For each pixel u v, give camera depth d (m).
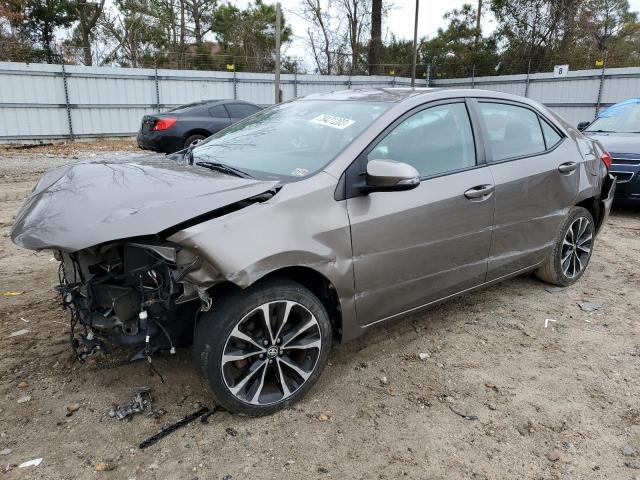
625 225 7.16
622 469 2.54
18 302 4.15
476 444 2.69
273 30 32.22
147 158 3.65
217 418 2.82
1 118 17.39
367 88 4.04
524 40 29.64
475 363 3.45
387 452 2.61
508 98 4.10
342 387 3.14
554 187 4.19
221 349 2.61
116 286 2.62
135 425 2.75
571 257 4.68
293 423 2.80
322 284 3.01
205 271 2.47
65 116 18.55
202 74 20.86
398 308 3.29
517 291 4.65
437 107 3.54
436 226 3.31
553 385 3.22
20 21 28.72
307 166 3.06
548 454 2.62
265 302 2.70
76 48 29.11
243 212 2.61
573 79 21.91
